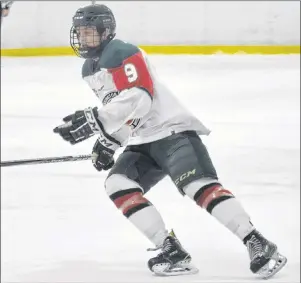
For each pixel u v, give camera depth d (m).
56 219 10.83
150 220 7.96
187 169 7.93
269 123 18.16
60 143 16.42
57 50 28.95
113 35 8.18
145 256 8.90
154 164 8.38
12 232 10.15
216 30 27.80
